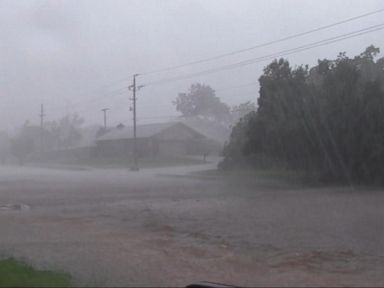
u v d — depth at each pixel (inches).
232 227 717.3
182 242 605.0
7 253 525.7
